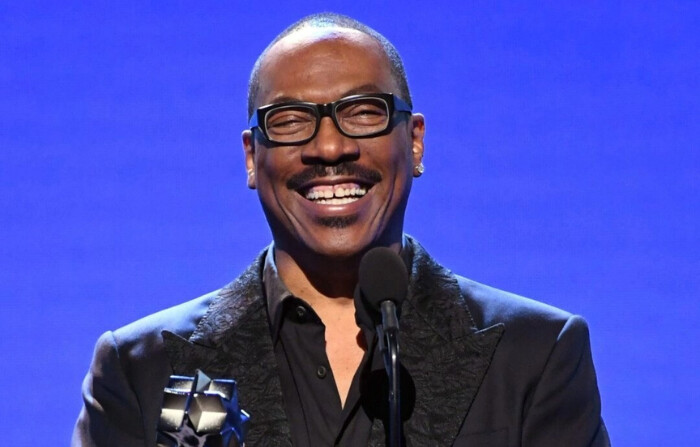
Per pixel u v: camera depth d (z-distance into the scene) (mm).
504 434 7738
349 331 8078
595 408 8133
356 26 8359
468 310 8180
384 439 7621
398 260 6660
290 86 7789
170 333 8242
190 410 5832
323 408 7812
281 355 8070
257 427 7715
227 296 8461
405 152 7934
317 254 7805
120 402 8188
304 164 7715
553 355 7988
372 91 7820
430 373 7852
